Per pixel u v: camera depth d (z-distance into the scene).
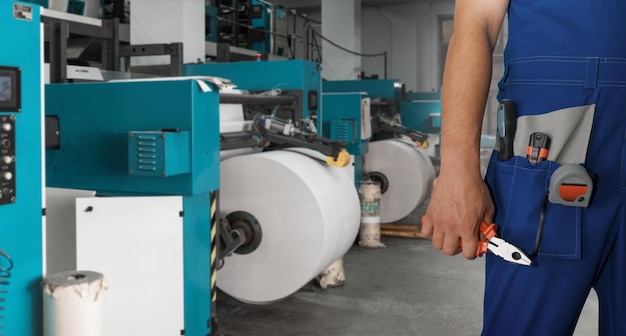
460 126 0.93
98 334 1.86
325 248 3.44
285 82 4.84
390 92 7.90
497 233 0.97
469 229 0.91
